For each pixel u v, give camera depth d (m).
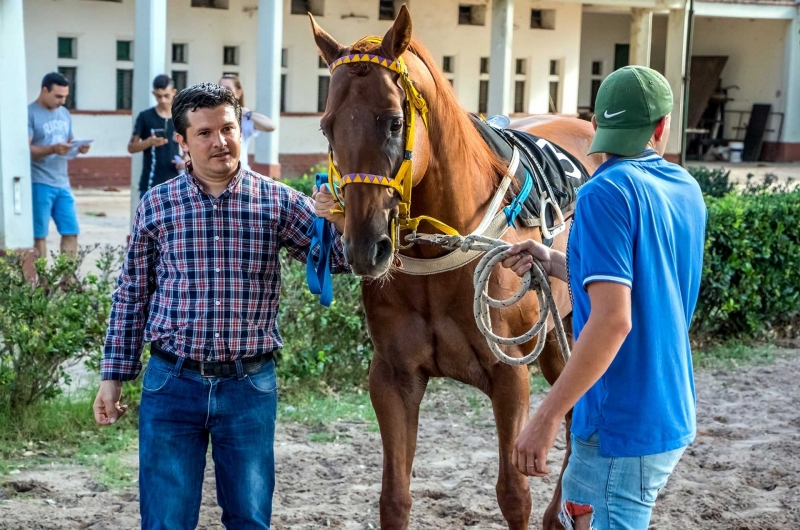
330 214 3.32
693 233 2.86
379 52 3.18
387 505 3.73
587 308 2.74
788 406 6.79
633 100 2.79
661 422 2.72
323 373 6.98
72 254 8.54
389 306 3.74
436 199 3.55
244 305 3.38
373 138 3.08
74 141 9.45
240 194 3.39
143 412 3.43
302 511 4.77
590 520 2.82
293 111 19.80
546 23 22.98
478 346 3.71
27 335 5.77
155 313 3.43
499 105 16.67
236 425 3.41
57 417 5.88
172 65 18.52
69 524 4.56
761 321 8.91
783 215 8.66
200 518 4.76
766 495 5.11
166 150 8.92
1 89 8.70
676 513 4.84
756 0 24.59
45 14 17.03
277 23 13.20
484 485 5.25
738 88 28.95
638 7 18.84
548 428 2.61
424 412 6.60
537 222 4.07
